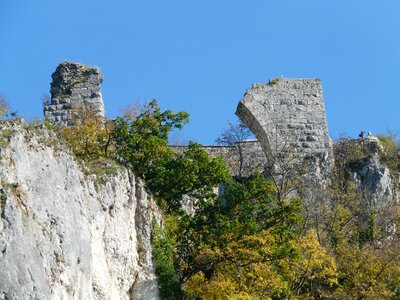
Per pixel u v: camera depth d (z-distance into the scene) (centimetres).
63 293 3722
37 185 3797
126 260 4384
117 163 4616
